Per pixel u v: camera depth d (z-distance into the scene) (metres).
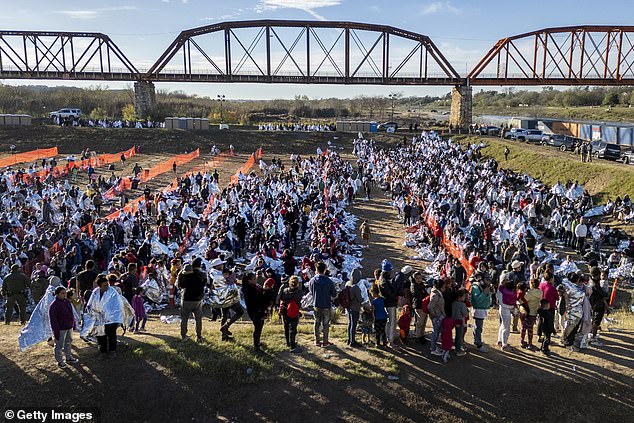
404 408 10.90
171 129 78.50
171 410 10.73
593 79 86.50
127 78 91.19
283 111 155.00
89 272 14.66
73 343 13.14
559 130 75.31
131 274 14.85
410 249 29.02
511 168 52.44
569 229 29.48
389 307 13.29
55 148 65.88
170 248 25.44
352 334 13.21
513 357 12.85
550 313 12.91
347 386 11.46
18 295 16.23
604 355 13.02
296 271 22.23
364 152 63.41
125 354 12.41
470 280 14.00
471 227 27.45
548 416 10.80
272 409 10.79
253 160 63.41
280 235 26.64
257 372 11.87
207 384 11.43
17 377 11.36
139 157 66.50
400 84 89.50
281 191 36.16
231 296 13.47
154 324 16.27
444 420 10.64
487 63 85.62
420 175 43.34
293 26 88.31
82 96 138.38
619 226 32.91
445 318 12.37
